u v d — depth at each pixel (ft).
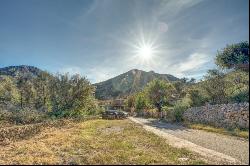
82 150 66.13
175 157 57.26
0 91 189.78
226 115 114.01
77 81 200.54
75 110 202.90
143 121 181.78
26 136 100.83
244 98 124.06
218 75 148.77
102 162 51.83
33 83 191.52
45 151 65.36
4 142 84.94
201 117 139.13
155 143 76.23
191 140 83.20
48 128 126.31
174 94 260.62
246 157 56.80
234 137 87.25
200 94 163.43
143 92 310.24
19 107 176.65
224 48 128.16
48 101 191.11
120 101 458.50
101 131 110.83
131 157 56.59
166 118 188.96
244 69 55.83
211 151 64.69
